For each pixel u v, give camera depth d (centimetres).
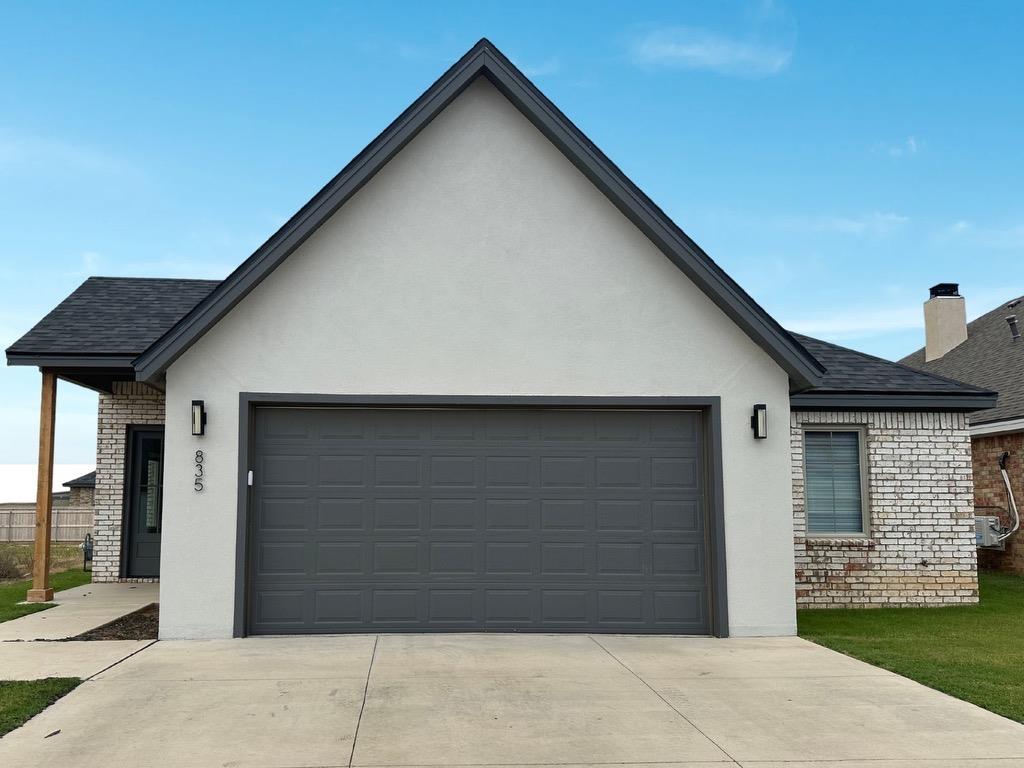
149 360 909
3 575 1580
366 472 959
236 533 919
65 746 564
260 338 945
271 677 741
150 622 1016
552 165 995
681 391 979
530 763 541
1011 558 1620
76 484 3297
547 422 984
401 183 979
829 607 1191
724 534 962
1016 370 1789
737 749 570
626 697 691
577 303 982
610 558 971
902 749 573
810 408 1202
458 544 960
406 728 605
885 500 1214
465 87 973
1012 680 752
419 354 961
